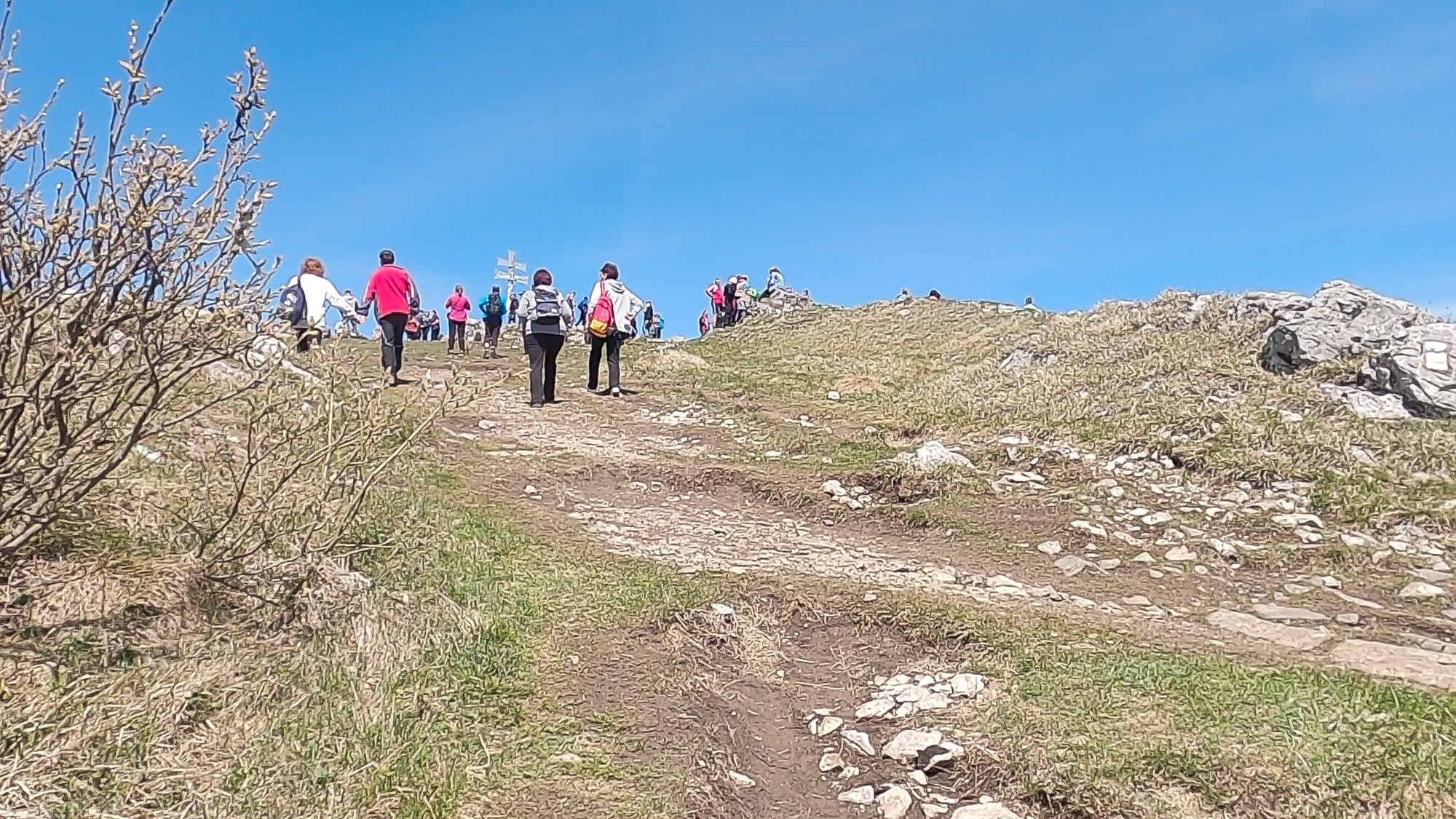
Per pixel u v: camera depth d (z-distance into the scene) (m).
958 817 3.41
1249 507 7.57
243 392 4.27
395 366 11.66
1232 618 5.61
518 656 4.41
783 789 3.69
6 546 3.67
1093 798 3.36
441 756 3.47
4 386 3.37
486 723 3.80
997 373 13.44
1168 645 4.88
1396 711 3.92
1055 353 13.82
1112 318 15.16
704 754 3.72
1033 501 7.81
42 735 3.14
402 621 4.42
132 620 3.91
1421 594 5.96
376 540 5.29
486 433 9.95
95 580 4.02
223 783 3.13
